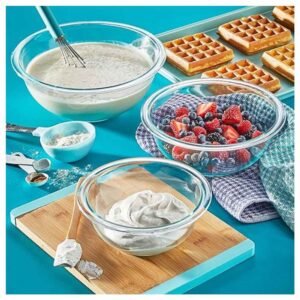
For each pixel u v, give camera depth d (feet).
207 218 4.14
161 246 3.86
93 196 4.13
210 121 4.56
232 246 4.00
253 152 4.37
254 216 4.22
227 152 4.33
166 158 4.54
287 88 5.07
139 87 4.72
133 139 4.78
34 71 4.89
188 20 5.87
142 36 5.07
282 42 5.49
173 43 5.44
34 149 4.71
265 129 4.61
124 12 5.98
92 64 4.92
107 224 3.84
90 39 5.19
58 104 4.68
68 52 4.97
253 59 5.37
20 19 5.90
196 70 5.23
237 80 4.81
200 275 3.87
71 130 4.71
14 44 5.64
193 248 3.99
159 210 3.92
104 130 4.85
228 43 5.53
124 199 4.07
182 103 4.76
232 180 4.38
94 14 5.95
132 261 3.93
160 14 5.94
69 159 4.58
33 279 3.94
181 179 4.26
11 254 4.06
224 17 5.69
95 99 4.67
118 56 5.01
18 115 4.97
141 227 3.84
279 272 3.96
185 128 4.50
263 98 4.69
